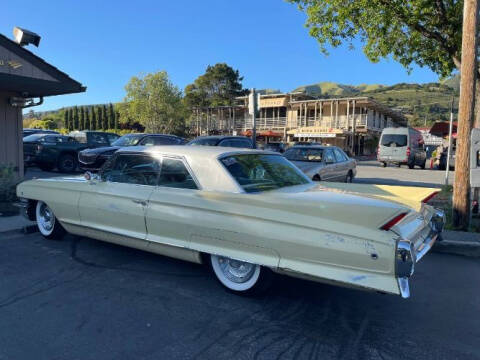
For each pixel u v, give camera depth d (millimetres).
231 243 3676
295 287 4227
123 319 3443
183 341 3100
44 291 4012
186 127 52406
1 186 7148
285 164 4809
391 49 10906
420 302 3930
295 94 44219
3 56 8070
